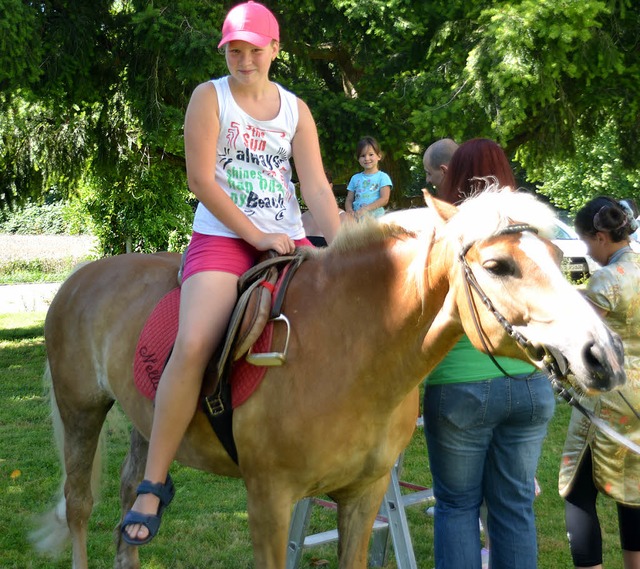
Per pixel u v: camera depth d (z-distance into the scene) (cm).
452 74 721
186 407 260
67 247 2528
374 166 714
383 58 823
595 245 327
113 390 331
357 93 937
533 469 293
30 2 772
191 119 266
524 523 291
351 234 257
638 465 314
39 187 1099
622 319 309
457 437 283
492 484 295
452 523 289
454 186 285
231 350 257
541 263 202
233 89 272
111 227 1573
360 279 251
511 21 649
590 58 707
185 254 287
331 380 248
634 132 936
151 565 405
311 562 414
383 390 249
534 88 680
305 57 912
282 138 280
